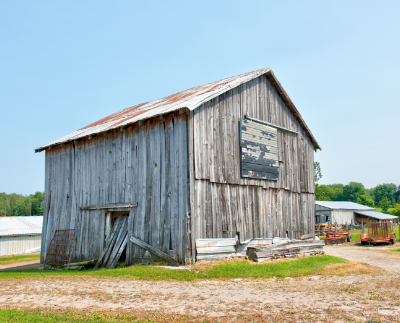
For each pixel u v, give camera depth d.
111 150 17.58
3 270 19.70
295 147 20.75
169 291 9.61
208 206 14.47
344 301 8.34
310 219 21.14
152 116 14.88
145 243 15.11
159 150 15.27
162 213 14.72
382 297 8.79
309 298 8.72
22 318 6.68
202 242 13.88
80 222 18.66
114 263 16.28
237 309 7.61
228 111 16.23
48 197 21.00
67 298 8.69
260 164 17.53
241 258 15.21
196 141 14.30
